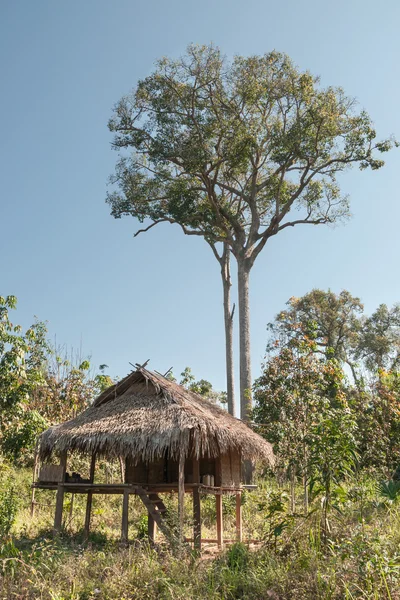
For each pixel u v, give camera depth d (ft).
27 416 46.91
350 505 33.53
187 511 45.37
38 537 35.94
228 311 94.99
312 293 132.77
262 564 25.20
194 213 89.81
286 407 53.42
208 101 83.15
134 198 89.66
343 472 27.71
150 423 32.27
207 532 40.75
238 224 87.61
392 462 57.88
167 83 81.82
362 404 62.13
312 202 90.68
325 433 28.30
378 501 33.99
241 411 76.69
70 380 64.59
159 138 83.25
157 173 90.79
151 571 25.35
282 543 27.07
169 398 34.06
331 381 56.49
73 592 23.90
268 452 39.01
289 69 81.20
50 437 34.83
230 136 82.94
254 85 79.46
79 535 37.24
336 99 80.53
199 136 81.30
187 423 31.55
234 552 27.35
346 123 82.43
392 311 143.33
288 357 55.31
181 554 27.55
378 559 21.25
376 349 135.23
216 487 35.50
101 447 32.91
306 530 27.61
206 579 24.76
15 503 41.11
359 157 83.82
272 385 56.13
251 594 22.66
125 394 37.24
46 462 43.16
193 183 92.48
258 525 41.70
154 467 36.52
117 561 27.40
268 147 85.15
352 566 22.12
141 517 42.01
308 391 53.16
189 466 35.76
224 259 98.78
